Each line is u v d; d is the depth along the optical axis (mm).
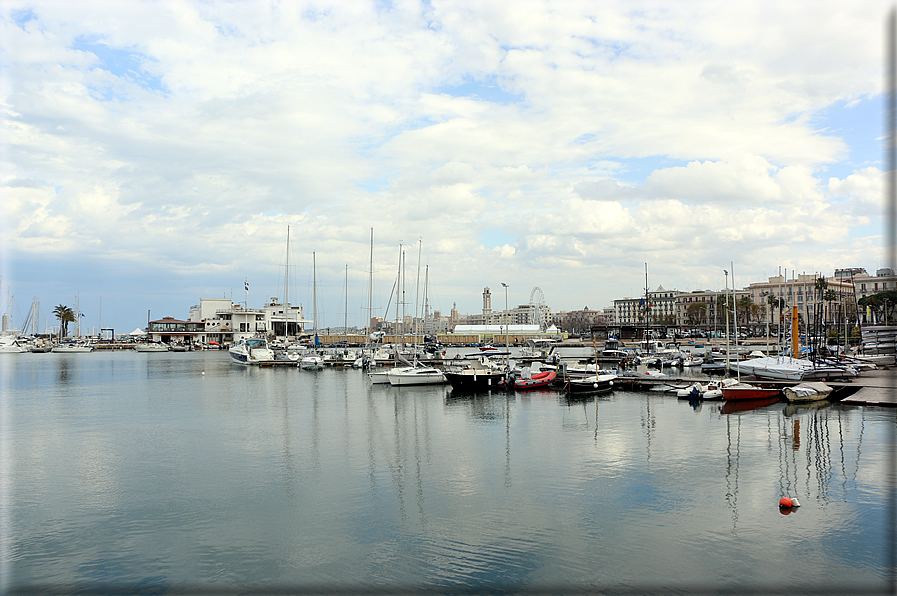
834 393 67250
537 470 36656
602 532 26641
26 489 34031
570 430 49875
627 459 39125
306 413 61375
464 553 24781
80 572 23609
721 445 42875
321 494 32438
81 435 49844
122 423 55781
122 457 41500
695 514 28672
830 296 178125
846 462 37625
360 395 77562
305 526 27922
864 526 26938
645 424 52375
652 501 30578
